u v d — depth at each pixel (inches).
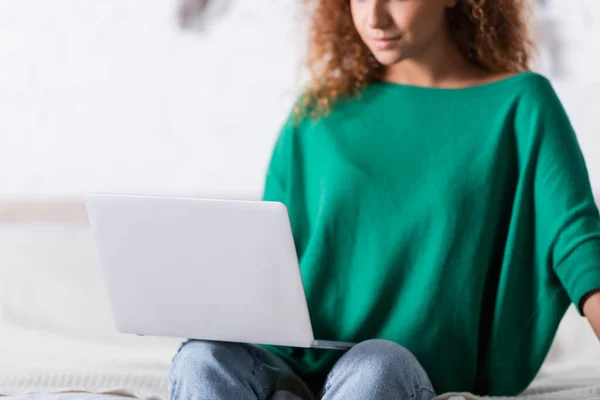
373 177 70.6
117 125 135.4
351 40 76.9
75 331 101.0
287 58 131.6
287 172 76.2
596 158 122.6
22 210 134.0
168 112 134.6
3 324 99.7
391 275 69.0
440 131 70.7
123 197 60.6
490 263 69.9
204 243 59.8
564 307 68.4
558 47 123.4
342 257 70.7
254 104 132.9
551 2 123.3
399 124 72.1
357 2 69.8
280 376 66.7
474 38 73.3
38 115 136.3
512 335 69.2
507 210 70.0
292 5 131.2
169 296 62.5
